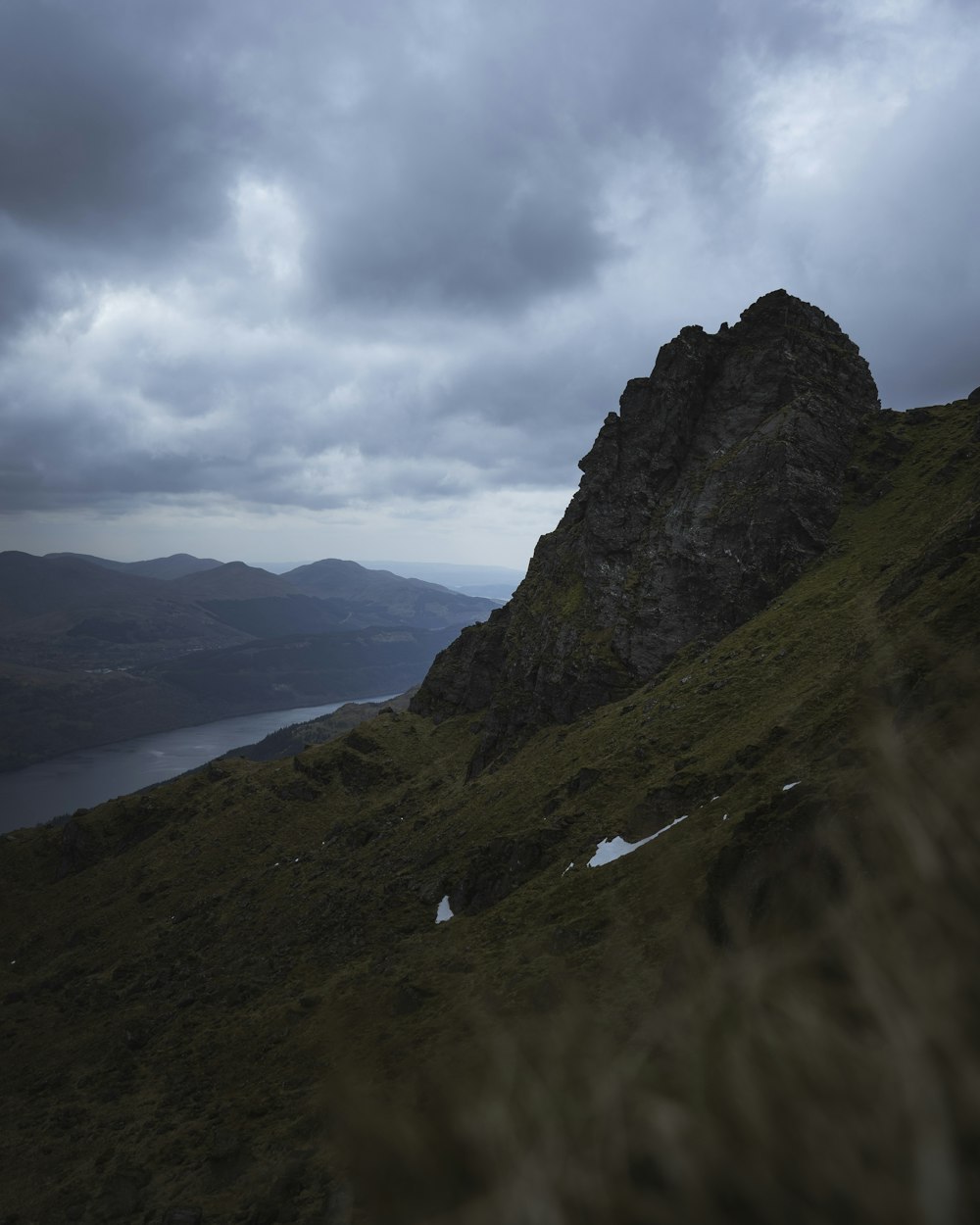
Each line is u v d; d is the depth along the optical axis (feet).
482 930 143.23
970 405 312.71
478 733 377.71
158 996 223.51
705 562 288.10
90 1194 112.57
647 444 339.36
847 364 343.67
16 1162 138.10
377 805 344.69
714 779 138.00
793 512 278.26
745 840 71.67
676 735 189.06
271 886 295.07
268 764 466.29
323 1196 79.46
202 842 384.27
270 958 208.44
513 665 357.41
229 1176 99.55
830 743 111.04
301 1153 95.35
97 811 474.08
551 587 372.58
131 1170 112.88
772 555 274.77
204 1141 116.16
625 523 329.11
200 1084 144.87
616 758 193.67
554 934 114.42
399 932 180.75
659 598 292.61
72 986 269.85
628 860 130.72
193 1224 88.58
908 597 155.53
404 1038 100.42
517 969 111.04
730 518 290.56
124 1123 139.54
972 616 92.89
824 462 299.58
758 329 347.97
